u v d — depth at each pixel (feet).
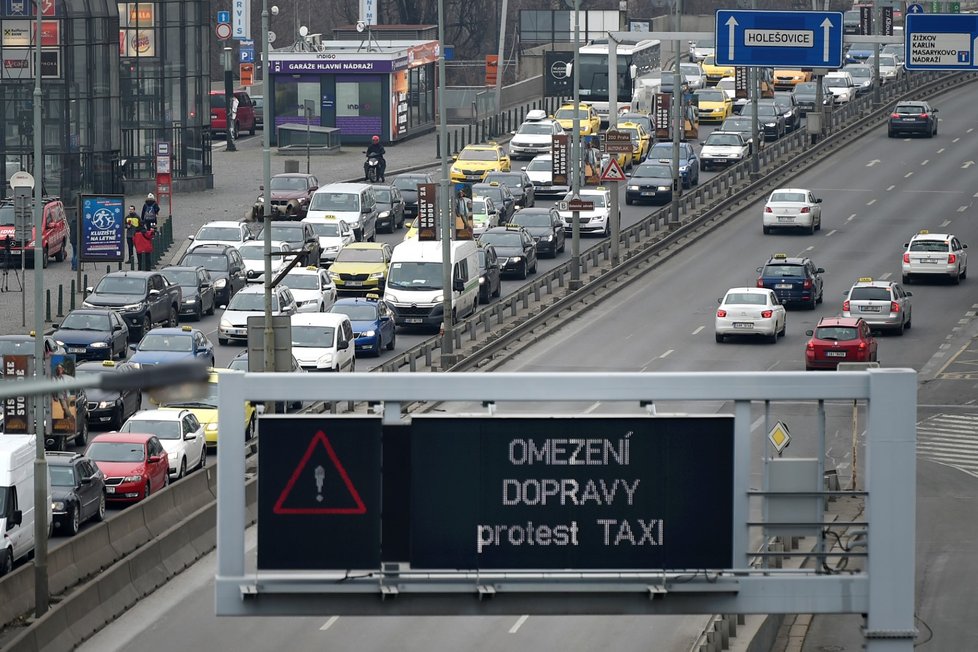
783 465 245.86
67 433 437.17
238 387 240.53
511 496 243.19
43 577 339.16
